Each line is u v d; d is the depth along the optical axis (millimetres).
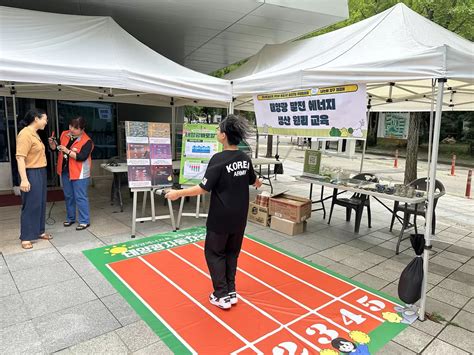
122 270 3543
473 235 5445
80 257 3830
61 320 2666
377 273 3779
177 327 2625
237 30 6438
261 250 4293
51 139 4672
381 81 3076
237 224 2740
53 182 7414
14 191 6719
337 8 5625
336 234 5094
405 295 2859
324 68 3529
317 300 3127
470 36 7453
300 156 17547
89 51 4285
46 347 2357
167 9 5387
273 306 2986
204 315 2797
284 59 5238
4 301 2906
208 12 5504
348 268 3879
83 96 6711
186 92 4465
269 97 4477
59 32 4426
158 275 3465
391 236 5090
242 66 6367
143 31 6574
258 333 2590
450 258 4395
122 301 2965
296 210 4875
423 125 20000
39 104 7156
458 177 12359
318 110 3846
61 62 3832
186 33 6680
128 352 2338
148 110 8930
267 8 5258
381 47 3719
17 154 3795
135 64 4434
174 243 4352
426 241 2834
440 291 3457
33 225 4031
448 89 4656
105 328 2586
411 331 2719
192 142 4938
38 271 3467
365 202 5398
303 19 5785
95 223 5078
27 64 3545
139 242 4352
